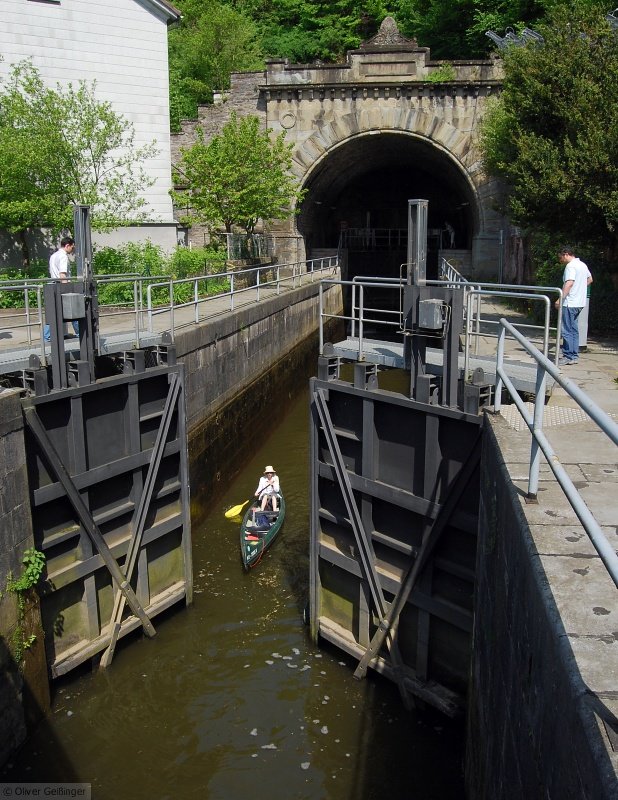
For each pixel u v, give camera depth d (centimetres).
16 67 1984
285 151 2742
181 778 806
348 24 4481
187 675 973
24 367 913
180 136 3047
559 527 441
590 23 1545
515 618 457
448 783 793
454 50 3875
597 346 1222
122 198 2130
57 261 1179
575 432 664
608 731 261
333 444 937
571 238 1579
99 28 2258
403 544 881
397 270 3947
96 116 2041
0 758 791
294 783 798
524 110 1597
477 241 2938
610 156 1370
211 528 1388
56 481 897
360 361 906
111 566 982
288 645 1030
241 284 2486
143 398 1065
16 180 1895
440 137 2905
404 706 902
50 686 922
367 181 4288
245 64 4341
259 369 1959
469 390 769
